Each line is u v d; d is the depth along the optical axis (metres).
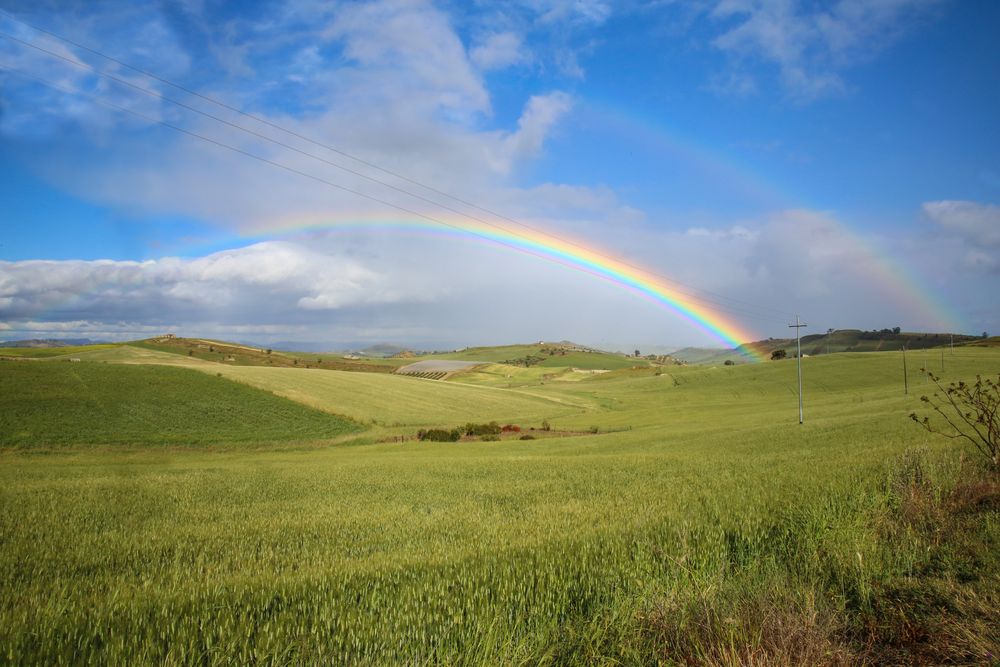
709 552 5.79
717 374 126.44
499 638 4.04
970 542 5.91
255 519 12.73
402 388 87.62
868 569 5.29
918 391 69.06
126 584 6.66
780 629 3.94
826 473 11.12
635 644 4.12
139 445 44.44
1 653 4.03
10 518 13.17
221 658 3.87
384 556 7.43
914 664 3.89
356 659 3.73
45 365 62.50
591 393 116.69
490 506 13.78
